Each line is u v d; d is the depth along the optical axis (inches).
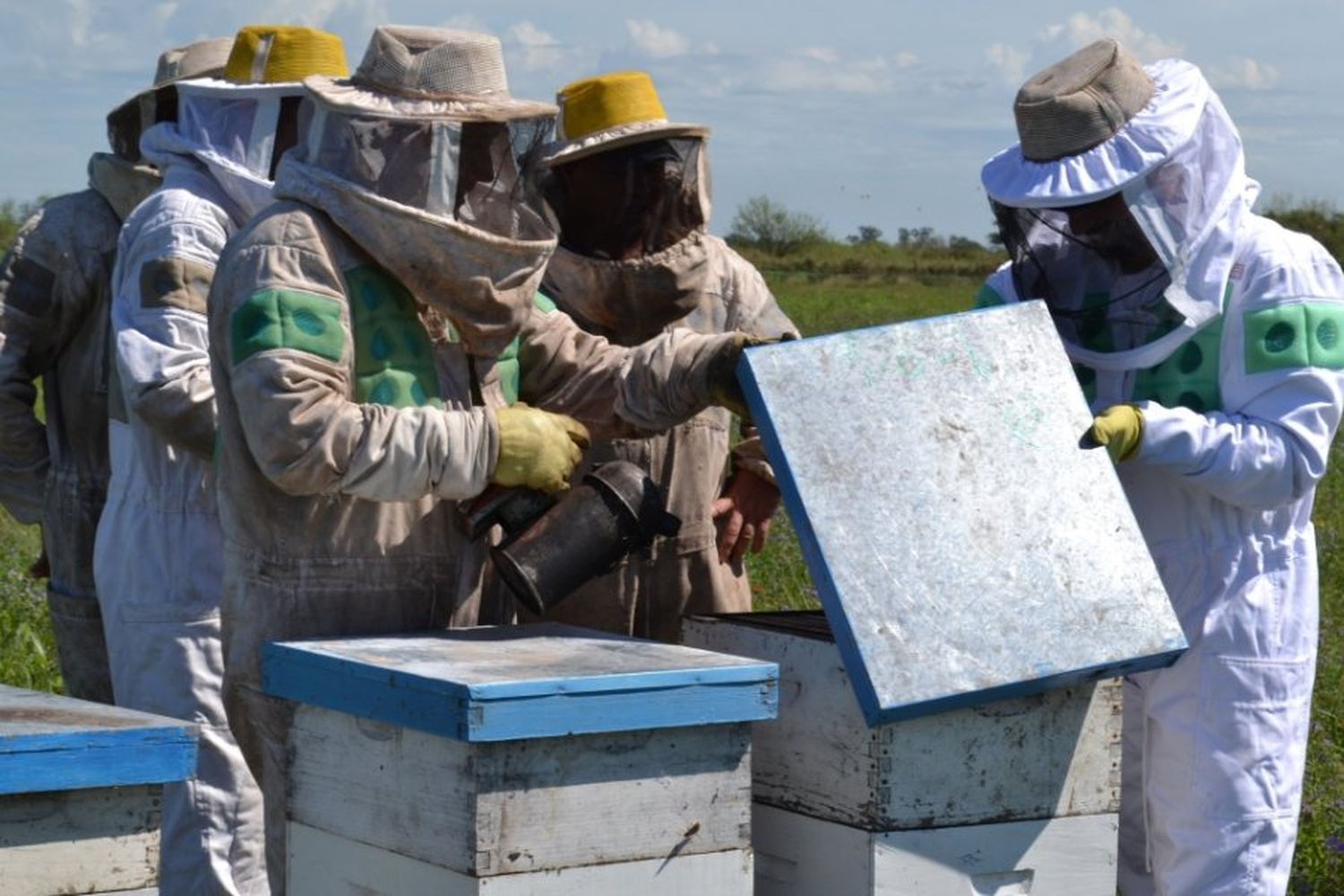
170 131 219.3
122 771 135.5
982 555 148.6
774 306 224.1
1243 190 176.4
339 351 156.6
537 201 163.0
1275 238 178.2
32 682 314.3
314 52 218.2
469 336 162.2
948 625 144.3
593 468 178.4
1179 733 181.3
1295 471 174.4
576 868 139.1
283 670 153.2
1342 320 177.6
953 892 150.7
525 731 134.8
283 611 163.6
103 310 236.1
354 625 164.7
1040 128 171.6
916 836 148.7
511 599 178.7
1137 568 153.3
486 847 135.2
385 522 165.0
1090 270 179.8
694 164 194.9
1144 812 188.5
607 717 137.9
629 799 140.9
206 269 209.3
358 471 154.8
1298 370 174.6
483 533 163.2
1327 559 453.4
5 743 130.3
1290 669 181.5
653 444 202.4
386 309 161.6
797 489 146.1
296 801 155.0
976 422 155.5
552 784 137.6
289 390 153.0
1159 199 170.6
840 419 151.0
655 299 197.2
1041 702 152.8
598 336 192.5
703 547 206.8
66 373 238.1
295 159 161.5
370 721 145.9
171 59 242.5
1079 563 151.4
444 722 135.1
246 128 213.6
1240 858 179.8
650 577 204.8
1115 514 155.7
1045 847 154.6
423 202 155.9
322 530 163.5
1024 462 154.9
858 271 3147.1
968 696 142.6
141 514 221.1
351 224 156.0
